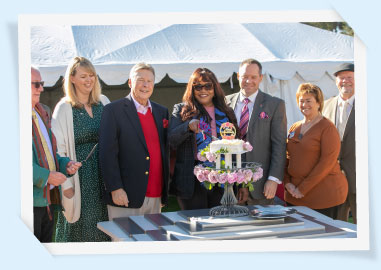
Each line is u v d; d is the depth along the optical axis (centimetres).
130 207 400
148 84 400
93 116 418
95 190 413
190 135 402
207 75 403
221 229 314
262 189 426
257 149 424
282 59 750
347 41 800
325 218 360
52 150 380
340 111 482
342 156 472
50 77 688
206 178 338
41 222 388
